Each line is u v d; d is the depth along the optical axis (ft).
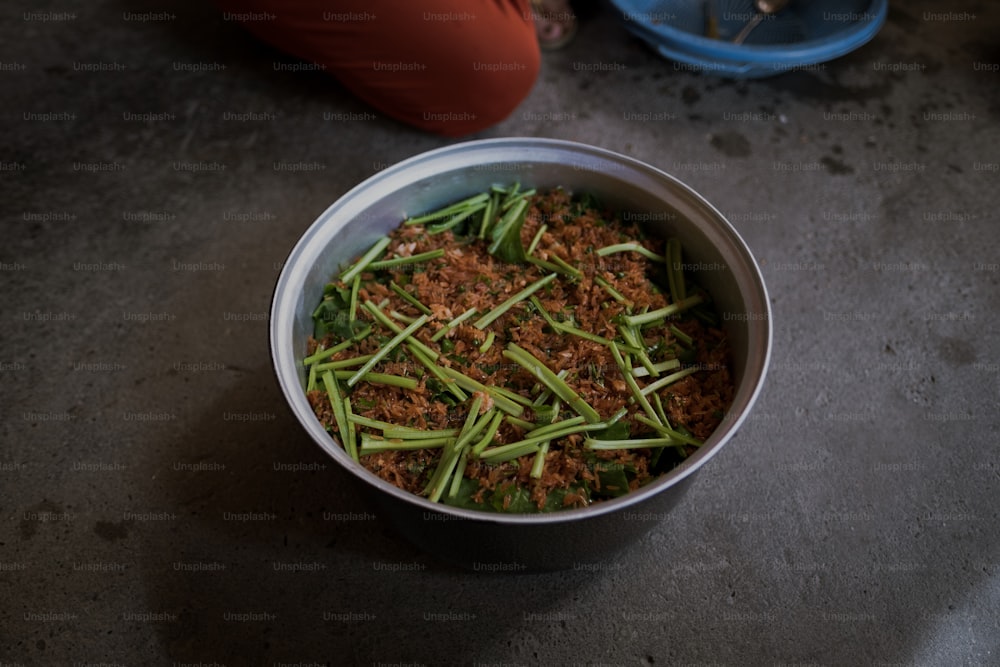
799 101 3.81
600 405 2.61
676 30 3.51
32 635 2.70
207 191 3.53
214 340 3.18
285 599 2.75
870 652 2.68
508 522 2.26
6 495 2.90
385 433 2.55
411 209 2.91
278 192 3.52
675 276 2.81
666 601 2.74
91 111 3.74
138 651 2.68
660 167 3.62
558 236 2.91
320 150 3.64
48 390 3.08
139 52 3.93
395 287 2.79
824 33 3.80
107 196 3.51
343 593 2.75
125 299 3.27
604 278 2.81
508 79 3.45
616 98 3.82
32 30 4.00
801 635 2.70
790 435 2.99
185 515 2.86
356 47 3.36
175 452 2.97
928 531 2.84
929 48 3.98
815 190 3.55
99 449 2.97
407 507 2.38
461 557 2.60
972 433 3.00
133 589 2.76
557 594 2.75
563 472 2.54
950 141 3.68
